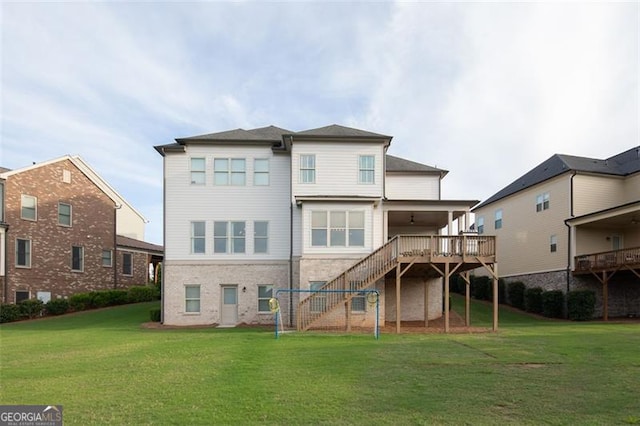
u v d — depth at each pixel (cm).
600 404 686
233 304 2073
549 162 2931
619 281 2481
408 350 1185
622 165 2733
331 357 1077
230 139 2102
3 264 2375
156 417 631
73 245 2783
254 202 2111
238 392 755
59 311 2466
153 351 1200
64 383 836
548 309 2389
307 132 2081
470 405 682
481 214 3506
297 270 2025
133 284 3291
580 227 2502
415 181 2355
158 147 2088
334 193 2033
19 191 2489
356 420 614
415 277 2186
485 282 3055
